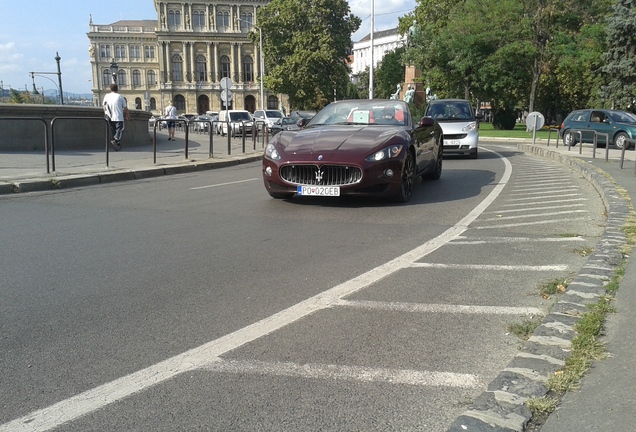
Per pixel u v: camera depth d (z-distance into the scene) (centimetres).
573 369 312
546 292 468
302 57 5956
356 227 736
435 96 4819
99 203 940
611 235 625
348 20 6438
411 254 596
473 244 638
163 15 9738
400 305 443
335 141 877
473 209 863
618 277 470
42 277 522
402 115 1013
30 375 331
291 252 607
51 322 412
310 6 6250
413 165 959
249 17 10012
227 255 597
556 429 258
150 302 454
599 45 4106
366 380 321
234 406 293
